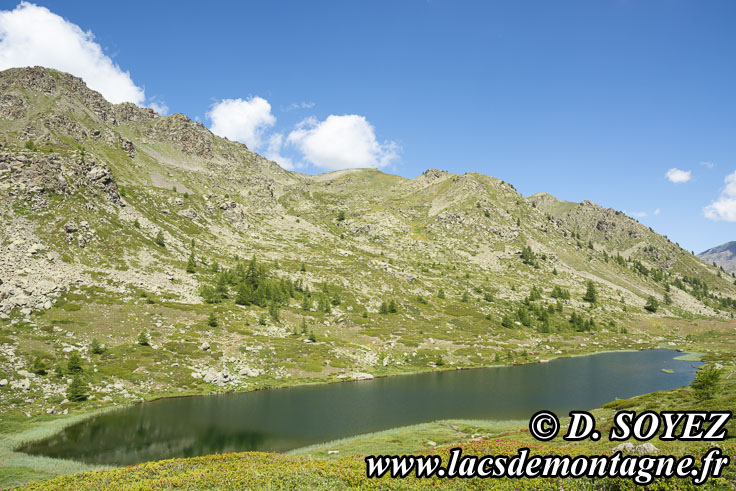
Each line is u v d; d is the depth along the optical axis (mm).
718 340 169750
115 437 52750
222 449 49000
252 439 53406
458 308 177500
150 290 121000
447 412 68688
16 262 102938
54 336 81938
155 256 150250
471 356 125500
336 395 80438
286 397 78125
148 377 78875
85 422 59219
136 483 25484
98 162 181875
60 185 149875
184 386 79812
